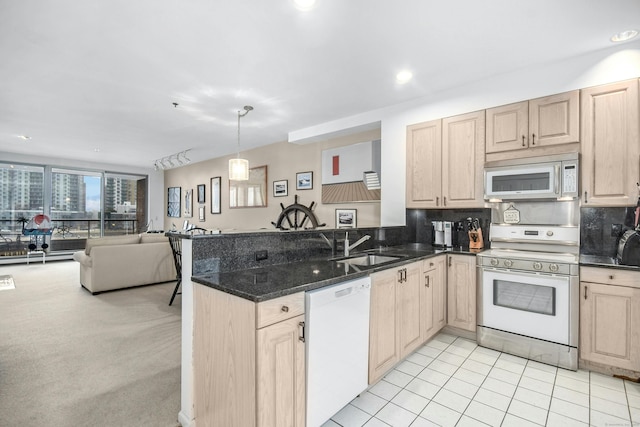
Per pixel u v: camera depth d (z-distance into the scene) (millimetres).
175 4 1839
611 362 2201
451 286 2947
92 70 2688
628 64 2275
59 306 3762
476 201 2980
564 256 2559
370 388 2090
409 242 3570
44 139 5207
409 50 2373
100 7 1861
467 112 3029
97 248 4250
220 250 1819
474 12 1918
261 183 5832
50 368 2301
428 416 1810
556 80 2561
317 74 2781
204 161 7324
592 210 2639
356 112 3842
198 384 1661
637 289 2107
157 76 2807
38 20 1984
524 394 2023
